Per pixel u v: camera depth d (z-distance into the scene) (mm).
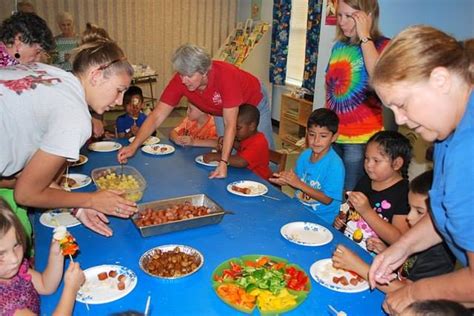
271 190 2137
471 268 1001
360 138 2682
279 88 6410
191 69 2273
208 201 1879
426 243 1320
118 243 1575
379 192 1992
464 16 2816
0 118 1291
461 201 953
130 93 3639
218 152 2629
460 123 956
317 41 5180
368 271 1347
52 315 1127
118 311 1186
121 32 6801
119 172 2268
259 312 1195
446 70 900
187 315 1182
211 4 7172
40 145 1354
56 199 1445
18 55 2057
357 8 2377
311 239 1638
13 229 1178
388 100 981
